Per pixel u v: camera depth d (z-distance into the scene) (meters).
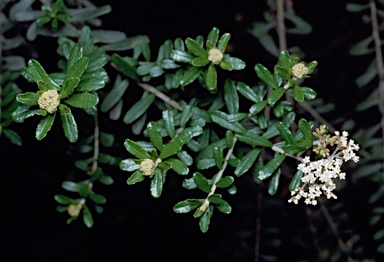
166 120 1.50
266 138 1.50
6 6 2.02
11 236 3.13
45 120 1.34
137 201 3.04
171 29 2.80
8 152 2.58
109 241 3.27
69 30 1.79
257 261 2.40
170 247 3.21
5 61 1.86
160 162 1.40
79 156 1.88
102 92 1.86
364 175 2.22
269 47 2.30
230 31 2.80
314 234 2.54
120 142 2.18
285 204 2.78
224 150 1.61
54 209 3.05
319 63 2.96
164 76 1.78
